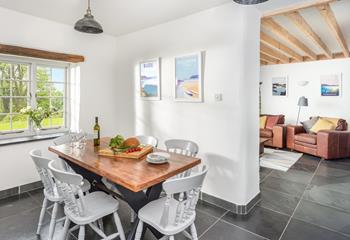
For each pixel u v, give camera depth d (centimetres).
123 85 395
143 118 362
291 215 249
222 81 262
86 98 371
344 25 365
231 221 238
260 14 276
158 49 331
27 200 281
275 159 474
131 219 238
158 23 323
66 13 295
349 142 484
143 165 186
